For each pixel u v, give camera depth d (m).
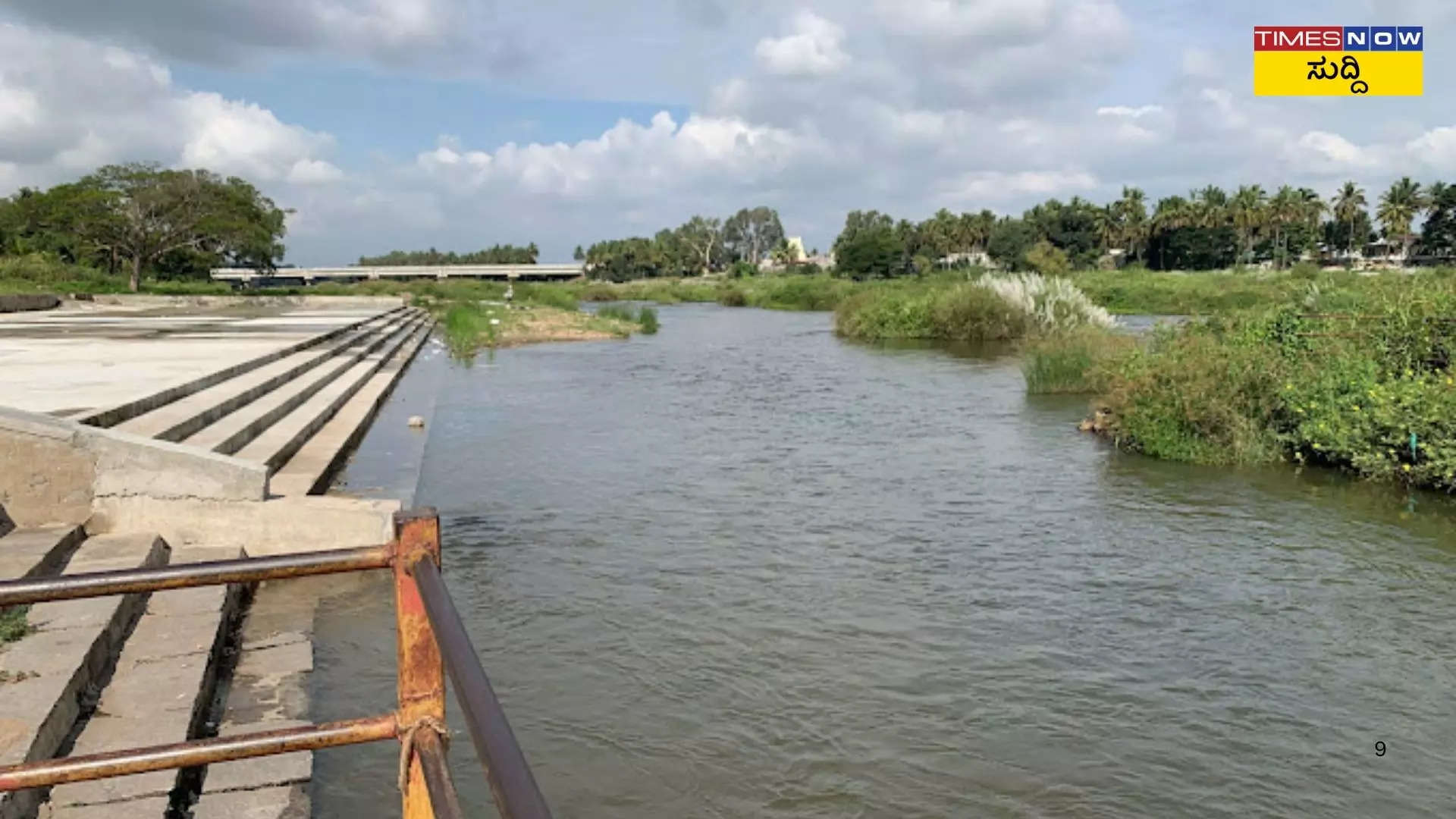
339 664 6.26
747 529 9.76
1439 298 13.53
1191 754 5.41
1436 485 11.05
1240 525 9.76
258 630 6.71
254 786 4.58
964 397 19.30
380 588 7.66
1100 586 8.00
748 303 72.00
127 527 7.69
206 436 9.98
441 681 2.03
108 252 54.81
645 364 27.23
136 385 11.45
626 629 7.13
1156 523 9.84
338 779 4.96
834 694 6.10
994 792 5.04
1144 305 52.22
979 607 7.57
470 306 54.16
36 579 1.88
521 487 11.59
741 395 20.11
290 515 7.96
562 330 39.00
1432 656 6.63
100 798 4.09
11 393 10.65
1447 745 5.52
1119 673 6.39
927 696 6.08
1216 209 92.06
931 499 10.94
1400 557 8.66
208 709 5.35
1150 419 13.47
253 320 29.86
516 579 8.20
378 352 25.73
